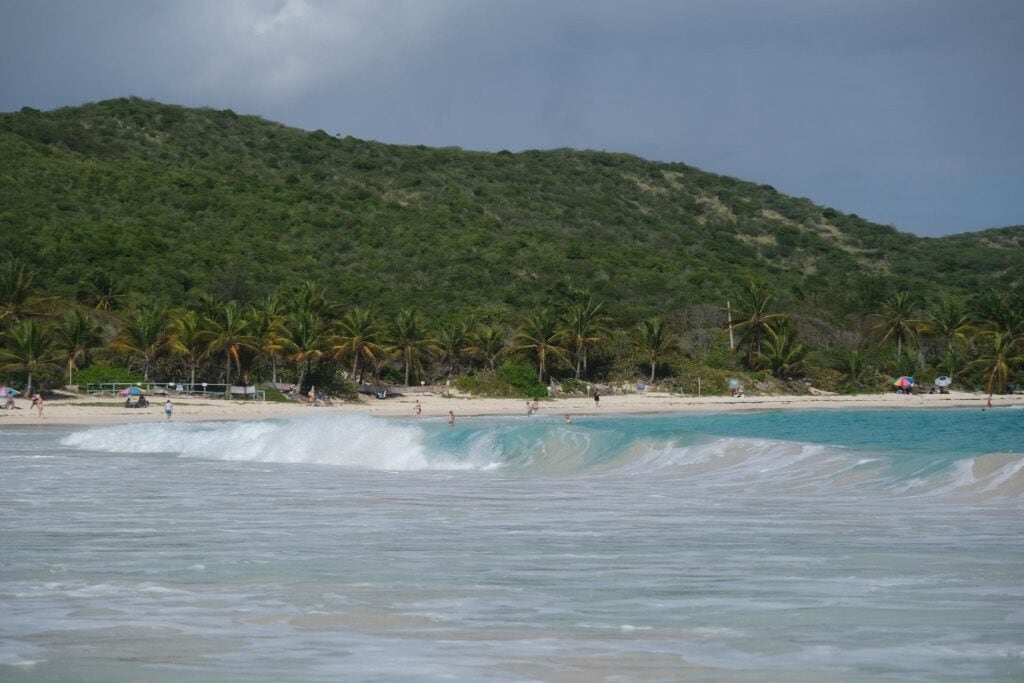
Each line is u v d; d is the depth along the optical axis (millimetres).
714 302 131500
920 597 13484
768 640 11477
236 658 10820
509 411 88938
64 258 108938
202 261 117625
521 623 12344
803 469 28578
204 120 191375
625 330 117375
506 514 22125
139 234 121125
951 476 25188
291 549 17516
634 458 33562
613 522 20688
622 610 12992
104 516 21953
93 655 10930
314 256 131000
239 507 23547
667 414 89875
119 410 76062
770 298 117062
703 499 24500
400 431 38938
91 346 86500
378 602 13484
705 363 114562
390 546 17844
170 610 13047
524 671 10312
